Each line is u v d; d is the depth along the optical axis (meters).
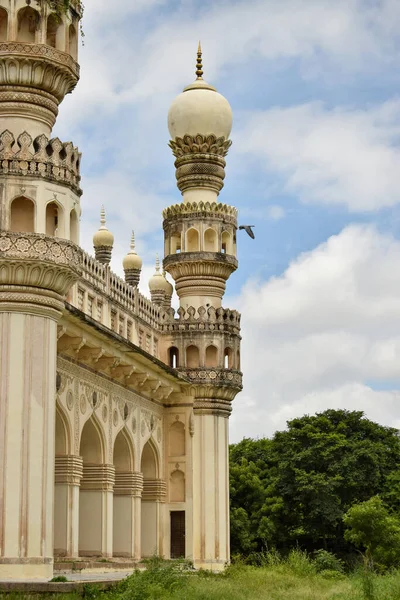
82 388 30.23
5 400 22.75
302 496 58.12
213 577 29.14
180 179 41.53
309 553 59.09
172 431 39.97
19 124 24.31
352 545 58.91
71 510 28.66
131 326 36.47
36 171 23.59
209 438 40.00
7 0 24.22
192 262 40.38
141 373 34.47
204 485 39.62
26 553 22.22
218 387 40.03
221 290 41.09
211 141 41.19
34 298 23.16
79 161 24.77
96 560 30.31
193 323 40.25
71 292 29.95
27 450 22.62
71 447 28.98
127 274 43.38
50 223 24.08
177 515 39.28
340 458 59.53
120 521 35.12
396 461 62.56
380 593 27.03
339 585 31.75
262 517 59.50
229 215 41.12
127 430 34.69
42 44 24.22
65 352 28.80
